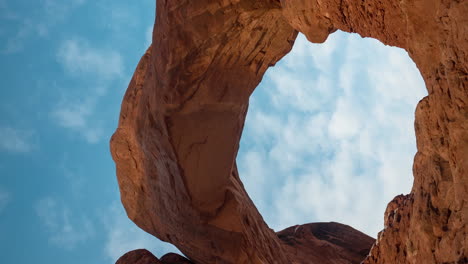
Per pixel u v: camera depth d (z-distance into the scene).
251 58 6.82
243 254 7.59
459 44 2.54
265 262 7.91
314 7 4.49
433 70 2.92
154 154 7.46
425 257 2.96
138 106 7.52
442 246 2.77
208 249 7.67
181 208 7.64
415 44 3.02
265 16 6.30
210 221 7.64
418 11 2.93
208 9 6.27
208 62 6.60
